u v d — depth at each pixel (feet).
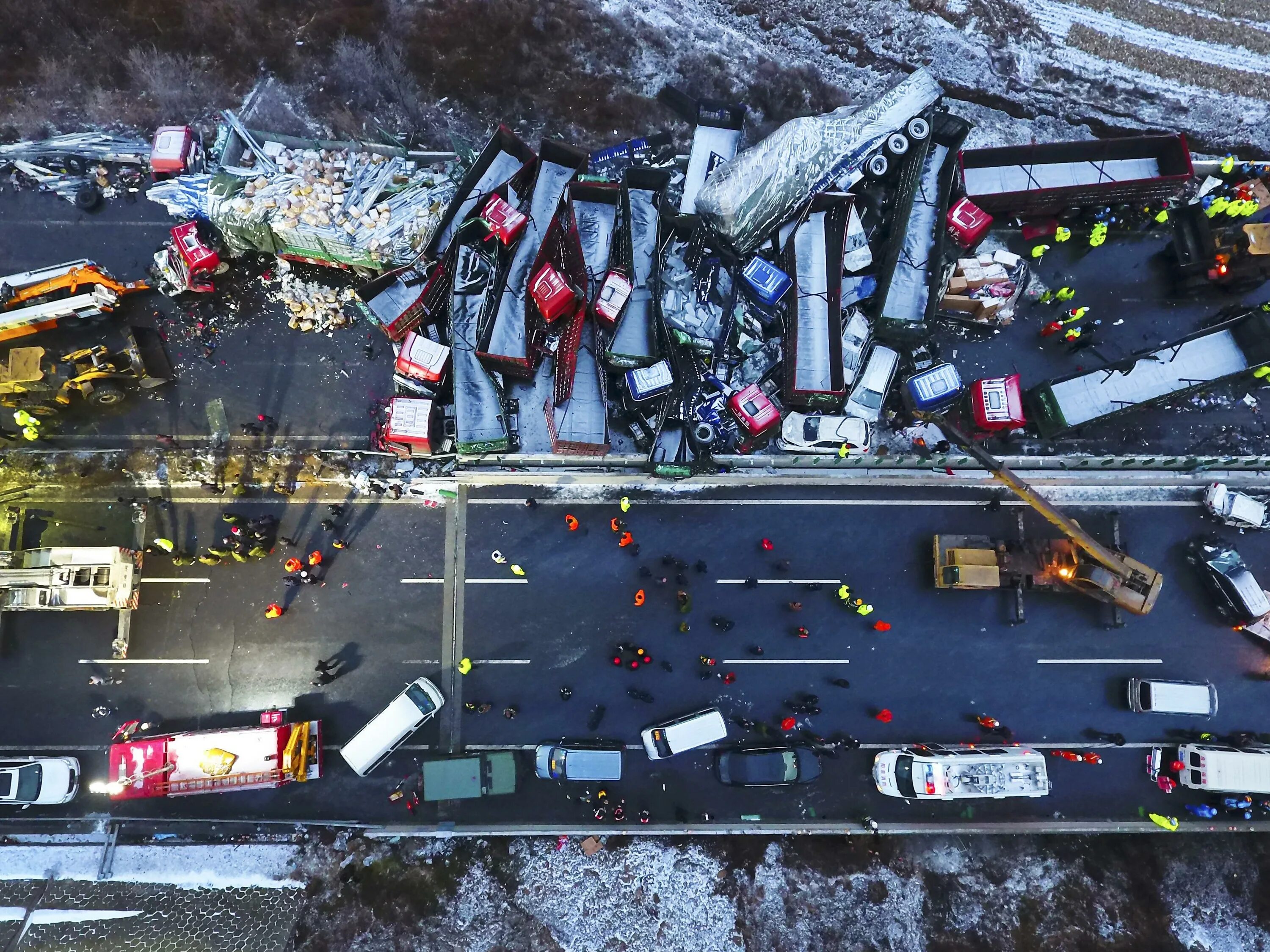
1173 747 110.11
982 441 117.08
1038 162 119.55
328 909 101.24
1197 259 117.70
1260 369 112.37
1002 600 114.62
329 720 109.40
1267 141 129.90
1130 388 113.50
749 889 104.17
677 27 129.70
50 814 105.70
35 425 110.83
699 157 121.70
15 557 108.06
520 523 114.21
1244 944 102.12
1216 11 132.67
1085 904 104.32
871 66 131.54
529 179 117.29
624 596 113.09
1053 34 131.95
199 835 105.81
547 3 127.34
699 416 112.27
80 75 122.93
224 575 111.45
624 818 107.34
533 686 110.73
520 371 109.40
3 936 96.94
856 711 111.75
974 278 115.14
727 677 111.04
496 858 104.88
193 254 111.96
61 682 108.99
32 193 120.78
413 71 124.88
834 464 114.52
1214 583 111.86
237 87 123.95
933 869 106.32
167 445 113.91
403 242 114.32
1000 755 105.60
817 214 117.39
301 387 116.67
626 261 109.91
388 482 113.80
